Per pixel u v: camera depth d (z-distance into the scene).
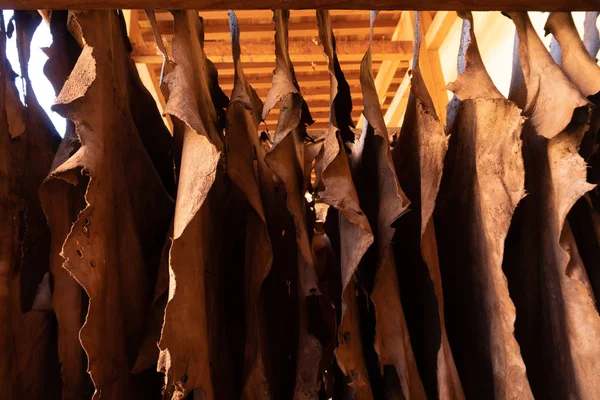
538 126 0.66
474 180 0.70
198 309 0.58
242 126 0.70
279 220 0.78
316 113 3.29
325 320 0.76
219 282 0.71
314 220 0.80
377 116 0.66
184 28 0.65
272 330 0.73
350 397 0.66
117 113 0.66
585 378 0.63
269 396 0.63
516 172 0.65
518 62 0.75
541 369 0.69
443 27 2.52
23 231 0.66
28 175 0.68
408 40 2.67
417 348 0.71
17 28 0.69
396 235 0.77
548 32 0.72
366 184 0.74
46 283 0.66
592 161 0.75
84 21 0.62
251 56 2.48
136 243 0.66
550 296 0.67
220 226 0.74
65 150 0.65
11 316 0.61
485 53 2.21
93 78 0.59
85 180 0.67
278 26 0.66
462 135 0.73
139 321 0.65
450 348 0.66
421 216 0.65
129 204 0.66
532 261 0.70
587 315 0.63
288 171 0.66
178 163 0.71
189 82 0.61
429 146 0.67
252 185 0.68
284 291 0.76
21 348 0.63
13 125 0.65
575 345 0.64
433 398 0.67
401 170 0.74
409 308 0.73
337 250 0.76
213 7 0.62
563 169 0.66
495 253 0.65
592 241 0.72
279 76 0.65
